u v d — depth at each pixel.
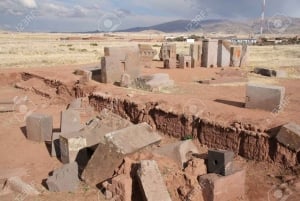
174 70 27.64
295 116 12.50
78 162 11.14
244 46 31.66
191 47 29.89
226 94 17.97
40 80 22.59
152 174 8.77
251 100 13.58
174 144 10.59
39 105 19.09
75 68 26.52
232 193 9.05
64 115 12.91
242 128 11.44
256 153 10.90
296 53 46.75
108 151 9.84
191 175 9.06
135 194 9.05
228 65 31.09
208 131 12.30
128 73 20.58
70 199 9.20
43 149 12.88
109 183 9.18
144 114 14.72
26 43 59.31
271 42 70.50
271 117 12.12
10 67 28.14
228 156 8.96
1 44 53.50
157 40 84.62
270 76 26.16
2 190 9.72
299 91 19.11
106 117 13.20
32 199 9.22
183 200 8.79
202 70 28.08
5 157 12.18
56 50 46.16
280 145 10.34
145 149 10.51
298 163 9.98
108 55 19.62
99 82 20.08
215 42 30.08
